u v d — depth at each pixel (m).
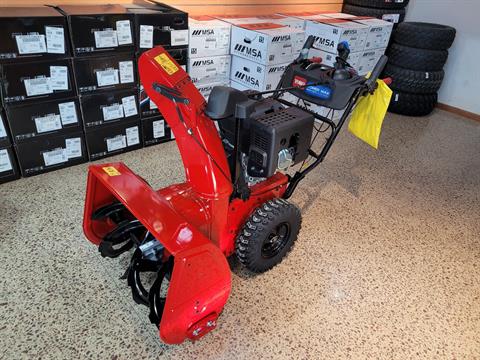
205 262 1.25
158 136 2.76
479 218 2.38
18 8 2.14
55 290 1.60
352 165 2.84
